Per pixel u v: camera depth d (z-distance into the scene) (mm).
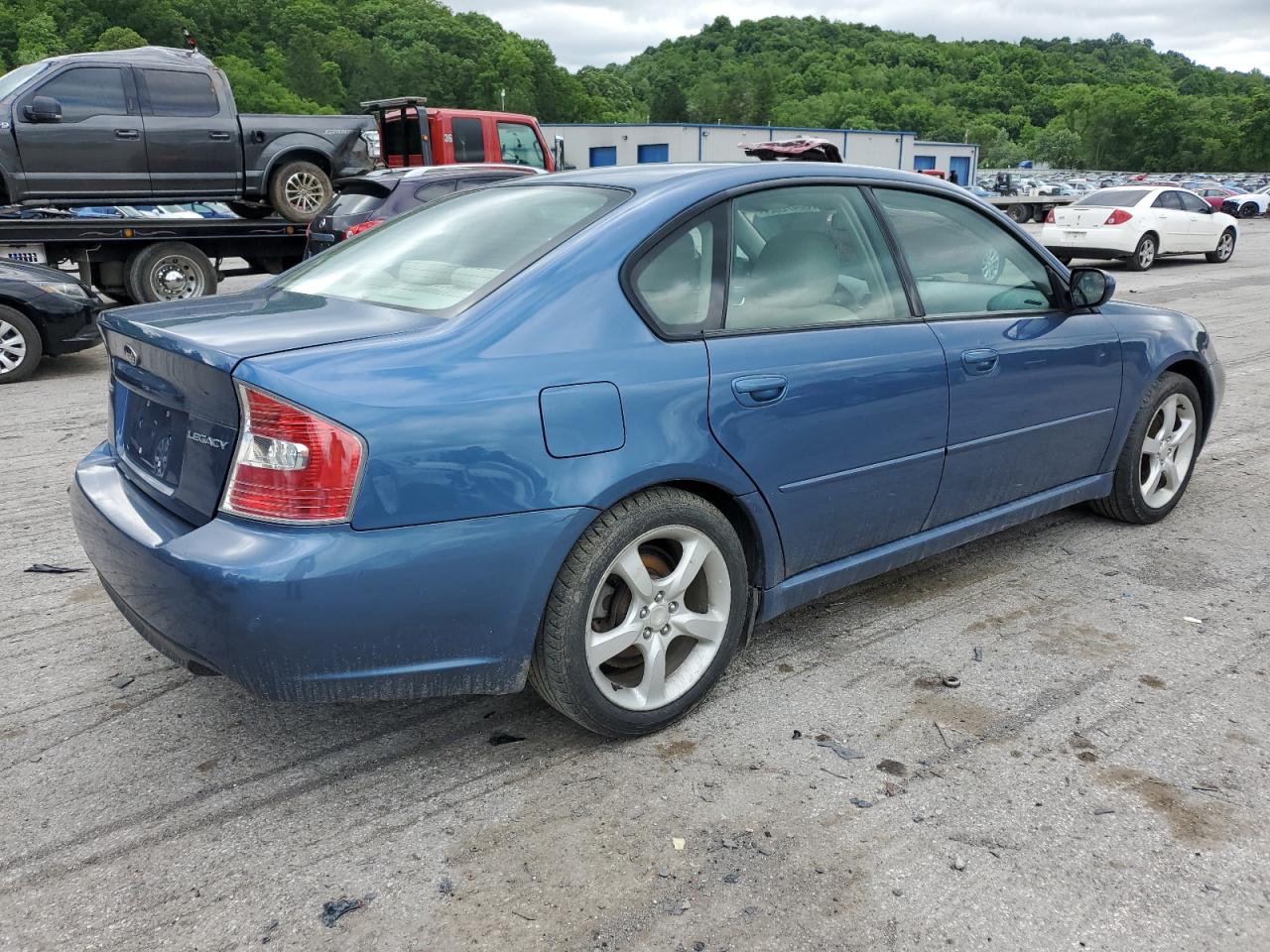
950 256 3570
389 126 14516
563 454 2469
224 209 11594
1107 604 3779
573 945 2082
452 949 2076
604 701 2715
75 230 10383
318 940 2105
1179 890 2234
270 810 2551
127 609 2615
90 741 2879
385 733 2918
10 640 3533
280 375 2213
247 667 2258
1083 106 187750
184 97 11242
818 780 2654
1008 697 3088
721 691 3143
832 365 3033
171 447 2549
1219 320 11305
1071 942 2084
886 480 3277
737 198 3002
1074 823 2467
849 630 3578
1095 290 3869
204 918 2170
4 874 2311
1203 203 19547
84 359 9648
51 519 4824
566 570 2561
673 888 2250
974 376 3473
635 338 2662
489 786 2645
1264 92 150375
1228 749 2793
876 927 2127
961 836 2420
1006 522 3887
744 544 3043
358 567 2232
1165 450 4566
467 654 2467
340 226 9914
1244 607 3746
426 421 2289
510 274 2637
